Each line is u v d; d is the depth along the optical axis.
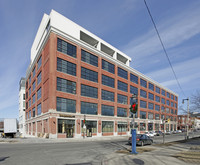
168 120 21.58
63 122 31.52
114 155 11.98
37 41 46.38
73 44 35.34
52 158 11.05
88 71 38.06
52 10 32.75
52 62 31.03
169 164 8.90
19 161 10.00
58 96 31.06
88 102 37.03
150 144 21.03
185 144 20.36
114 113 44.34
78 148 16.61
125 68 51.06
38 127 38.72
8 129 39.50
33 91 45.97
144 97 60.38
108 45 46.97
